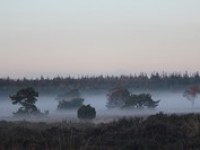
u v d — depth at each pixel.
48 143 21.31
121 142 22.70
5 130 26.17
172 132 24.31
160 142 22.77
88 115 67.44
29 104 86.81
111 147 21.48
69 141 20.86
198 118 27.69
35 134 24.84
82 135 25.25
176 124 27.00
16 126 28.58
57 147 20.05
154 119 28.34
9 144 20.98
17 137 22.59
